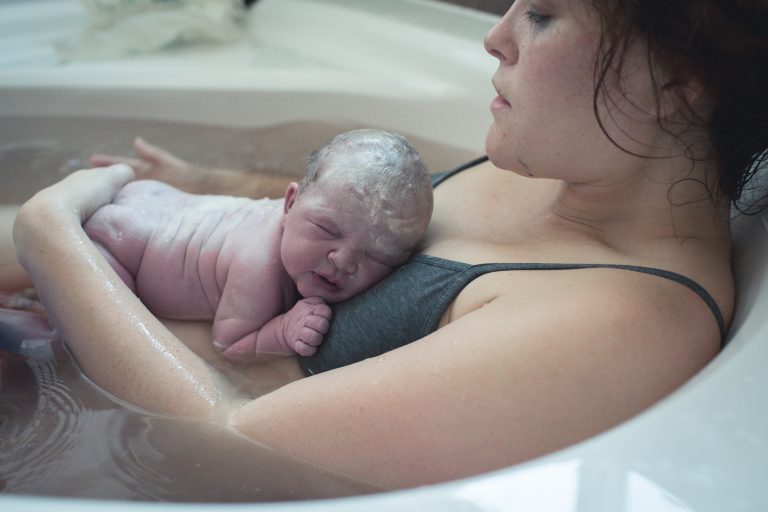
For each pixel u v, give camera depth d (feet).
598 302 2.37
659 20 2.38
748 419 1.97
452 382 2.32
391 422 2.34
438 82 5.27
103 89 5.15
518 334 2.34
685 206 2.78
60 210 3.22
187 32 6.25
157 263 3.41
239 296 3.25
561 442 2.23
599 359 2.27
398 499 1.75
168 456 2.53
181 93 5.23
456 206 3.36
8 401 2.85
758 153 2.79
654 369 2.30
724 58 2.43
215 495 2.39
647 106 2.56
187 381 2.75
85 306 2.91
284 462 2.45
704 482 1.80
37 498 1.77
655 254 2.71
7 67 5.69
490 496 1.75
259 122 5.32
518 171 2.87
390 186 3.09
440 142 5.16
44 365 3.04
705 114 2.62
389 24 5.89
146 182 3.71
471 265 2.80
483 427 2.27
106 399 2.81
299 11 6.45
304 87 5.30
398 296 2.89
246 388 3.01
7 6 6.39
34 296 3.47
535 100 2.66
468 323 2.47
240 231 3.42
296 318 3.08
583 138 2.67
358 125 5.28
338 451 2.39
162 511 1.71
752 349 2.24
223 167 4.84
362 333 2.91
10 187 4.51
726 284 2.68
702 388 2.08
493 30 2.82
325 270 3.10
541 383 2.27
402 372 2.39
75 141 5.12
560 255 2.77
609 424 2.24
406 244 3.13
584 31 2.52
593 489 1.77
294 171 4.77
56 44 6.15
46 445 2.63
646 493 1.77
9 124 5.05
